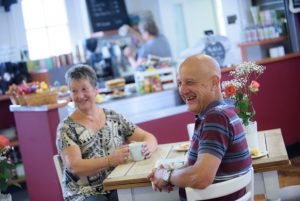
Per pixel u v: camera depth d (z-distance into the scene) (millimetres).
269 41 6609
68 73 3275
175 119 5188
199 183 2301
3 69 6309
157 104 5262
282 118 5965
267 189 2686
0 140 2650
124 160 3086
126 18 7449
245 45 6812
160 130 5098
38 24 6992
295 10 6426
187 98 2480
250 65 2934
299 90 6070
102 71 6777
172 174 2482
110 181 2736
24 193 6117
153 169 2734
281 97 5941
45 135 4477
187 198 2328
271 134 3291
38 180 4684
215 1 7562
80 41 7199
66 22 7176
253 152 2750
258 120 5801
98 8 7285
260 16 6875
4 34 6684
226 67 5516
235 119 2424
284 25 6633
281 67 5938
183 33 7625
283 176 5312
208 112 2393
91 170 3074
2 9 6680
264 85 5816
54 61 6629
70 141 3178
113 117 3396
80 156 3160
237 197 2418
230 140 2371
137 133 3445
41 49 7023
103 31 7266
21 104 4641
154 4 7559
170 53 7441
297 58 6055
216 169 2312
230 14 7164
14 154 6203
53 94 4570
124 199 2768
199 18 7645
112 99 5074
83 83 3227
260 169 2643
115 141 3326
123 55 7129
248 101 2906
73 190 3189
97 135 3264
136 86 5371
